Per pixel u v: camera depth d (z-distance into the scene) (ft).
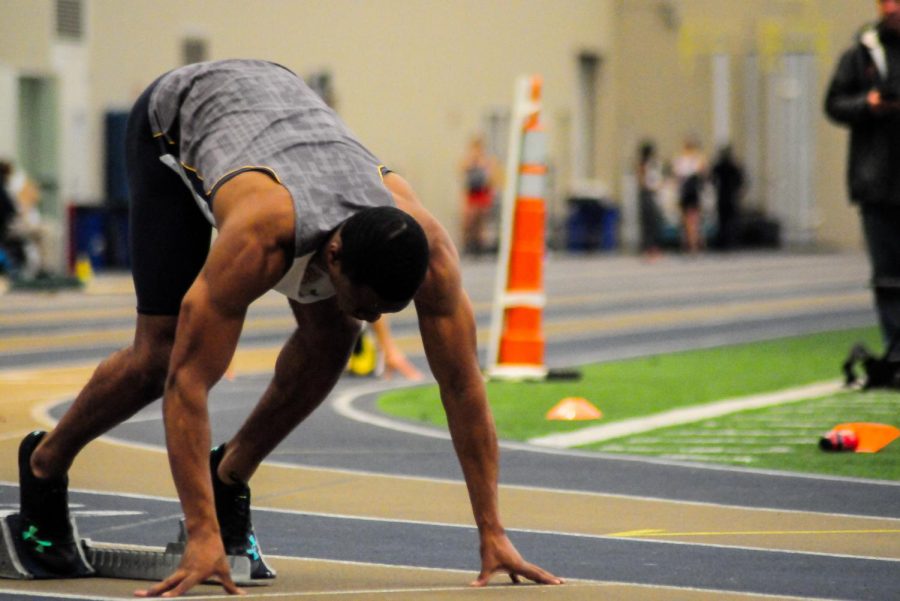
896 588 40.04
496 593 38.24
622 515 51.16
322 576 41.04
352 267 34.45
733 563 43.29
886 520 50.16
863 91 84.38
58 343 113.80
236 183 35.83
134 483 56.65
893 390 84.69
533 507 52.47
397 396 83.92
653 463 61.72
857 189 84.84
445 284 36.65
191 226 38.52
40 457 40.04
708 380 91.09
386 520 50.19
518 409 77.66
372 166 36.94
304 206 35.12
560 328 130.82
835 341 117.60
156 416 74.13
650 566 42.88
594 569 42.42
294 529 48.60
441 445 66.28
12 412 76.48
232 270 34.96
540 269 91.04
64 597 37.81
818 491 55.62
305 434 69.15
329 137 37.01
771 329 129.29
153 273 38.40
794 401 80.84
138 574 40.29
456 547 45.68
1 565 40.42
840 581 40.86
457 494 55.11
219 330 35.29
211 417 74.74
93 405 39.22
